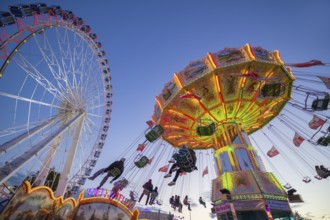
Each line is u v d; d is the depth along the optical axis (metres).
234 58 18.17
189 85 19.05
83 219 16.41
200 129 16.53
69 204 15.63
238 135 21.28
